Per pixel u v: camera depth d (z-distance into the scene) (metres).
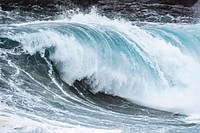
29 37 46.81
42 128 33.69
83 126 35.38
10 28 49.47
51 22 52.50
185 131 36.44
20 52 46.12
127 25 52.69
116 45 47.22
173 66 46.97
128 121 37.91
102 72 45.16
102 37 48.06
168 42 49.47
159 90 45.38
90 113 38.94
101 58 45.88
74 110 39.03
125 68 45.66
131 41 48.16
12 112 36.03
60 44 46.25
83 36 47.69
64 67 45.41
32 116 35.91
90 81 45.00
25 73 43.84
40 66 45.19
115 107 41.59
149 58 46.72
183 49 49.69
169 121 38.62
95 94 44.03
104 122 37.03
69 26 50.19
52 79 44.28
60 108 38.94
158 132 35.84
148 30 51.72
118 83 44.97
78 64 45.41
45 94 41.31
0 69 43.50
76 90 43.91
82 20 53.59
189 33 52.53
